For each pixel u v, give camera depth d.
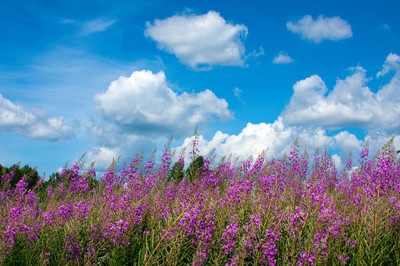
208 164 8.70
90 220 6.80
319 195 6.33
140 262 5.92
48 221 6.89
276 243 6.19
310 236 5.58
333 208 6.79
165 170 8.95
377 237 5.95
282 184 7.44
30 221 7.04
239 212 7.29
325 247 5.48
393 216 6.36
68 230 6.46
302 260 5.36
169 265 5.46
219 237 6.33
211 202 7.05
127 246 6.38
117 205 7.25
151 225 7.30
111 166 8.46
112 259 5.87
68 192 9.77
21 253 6.16
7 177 9.73
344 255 5.82
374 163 7.06
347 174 9.24
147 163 9.09
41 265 5.62
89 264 5.61
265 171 8.07
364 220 6.41
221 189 9.63
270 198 7.10
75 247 5.88
